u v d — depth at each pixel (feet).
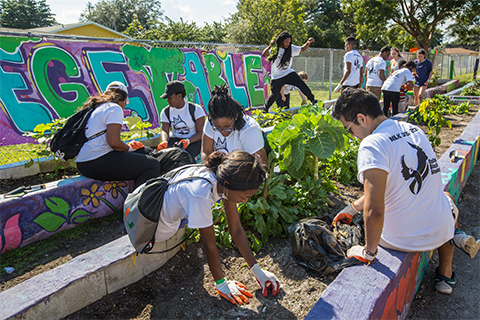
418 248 6.85
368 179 6.06
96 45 20.63
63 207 10.29
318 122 10.87
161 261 8.48
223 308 7.27
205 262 8.84
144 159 10.86
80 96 19.74
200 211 6.32
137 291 7.77
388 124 6.64
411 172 6.37
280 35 22.54
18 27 120.26
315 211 10.72
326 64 66.74
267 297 7.49
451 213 7.00
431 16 77.82
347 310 5.44
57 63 18.89
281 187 10.23
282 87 24.73
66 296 6.62
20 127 17.26
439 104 27.81
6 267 8.62
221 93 9.14
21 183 12.67
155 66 23.59
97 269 7.07
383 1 76.69
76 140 10.25
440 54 87.40
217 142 10.00
